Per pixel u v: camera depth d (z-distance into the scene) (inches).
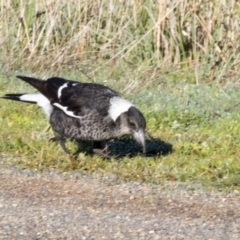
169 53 966.4
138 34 982.4
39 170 677.3
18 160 695.7
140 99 850.1
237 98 867.4
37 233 544.7
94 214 581.0
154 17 987.3
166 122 799.1
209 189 642.2
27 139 733.9
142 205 604.4
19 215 574.9
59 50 965.8
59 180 655.8
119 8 997.2
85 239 537.3
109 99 681.0
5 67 952.9
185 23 971.9
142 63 958.4
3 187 634.8
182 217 582.2
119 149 733.9
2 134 754.8
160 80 924.0
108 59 979.9
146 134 764.0
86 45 987.9
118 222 567.2
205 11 970.7
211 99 861.8
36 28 986.1
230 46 947.3
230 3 965.8
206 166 686.5
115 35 975.0
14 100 783.7
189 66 956.6
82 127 684.7
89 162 688.4
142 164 689.6
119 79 935.7
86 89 692.1
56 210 586.6
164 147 740.0
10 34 987.9
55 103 700.0
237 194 634.8
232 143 750.5
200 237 546.3
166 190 638.5
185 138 765.3
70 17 1000.9
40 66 959.6
